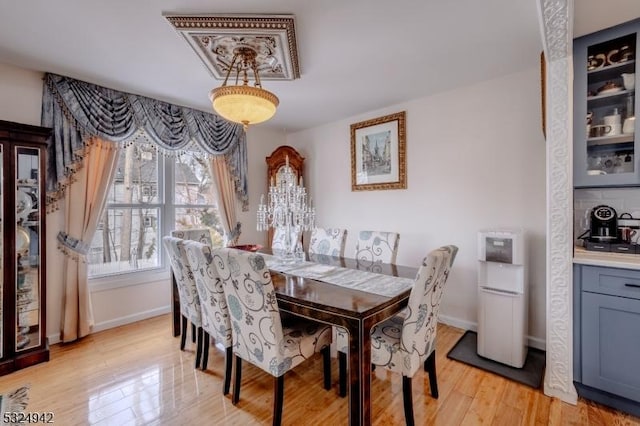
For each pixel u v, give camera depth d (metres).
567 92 1.72
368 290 1.71
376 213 3.46
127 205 3.08
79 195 2.60
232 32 1.84
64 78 2.52
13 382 1.99
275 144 4.38
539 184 2.38
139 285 3.08
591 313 1.70
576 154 1.86
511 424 1.59
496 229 2.34
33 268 2.27
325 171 4.00
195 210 3.61
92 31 1.87
